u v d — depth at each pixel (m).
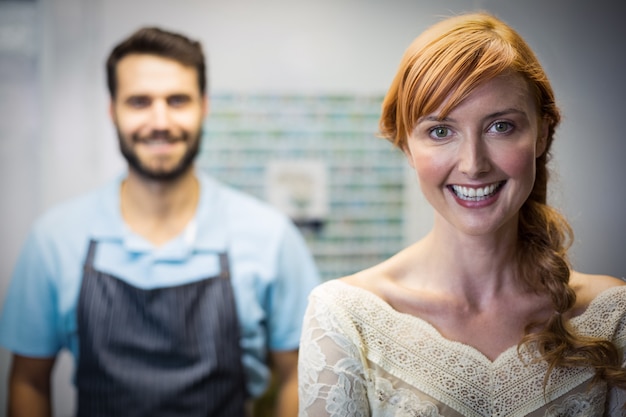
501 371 1.30
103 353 2.34
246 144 3.03
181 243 2.43
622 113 2.56
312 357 1.28
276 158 3.05
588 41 2.56
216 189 2.58
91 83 2.99
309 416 1.28
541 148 1.29
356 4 2.98
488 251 1.32
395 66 3.02
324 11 2.98
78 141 3.01
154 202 2.43
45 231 2.48
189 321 2.36
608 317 1.36
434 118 1.20
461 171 1.19
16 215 3.08
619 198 2.59
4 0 2.97
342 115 3.04
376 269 1.38
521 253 1.36
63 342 2.49
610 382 1.31
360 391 1.28
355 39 3.00
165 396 2.31
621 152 2.59
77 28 2.96
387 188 3.10
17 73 3.02
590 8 2.54
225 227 2.50
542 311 1.34
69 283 2.42
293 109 3.03
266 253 2.50
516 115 1.19
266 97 3.01
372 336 1.30
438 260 1.35
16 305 2.46
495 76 1.17
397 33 3.00
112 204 2.48
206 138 3.02
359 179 3.08
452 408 1.28
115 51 2.38
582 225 2.60
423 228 3.12
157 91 2.33
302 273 2.57
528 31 2.54
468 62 1.16
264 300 2.50
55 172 3.01
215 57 2.98
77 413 2.38
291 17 2.98
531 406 1.29
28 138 3.05
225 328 2.38
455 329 1.33
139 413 2.31
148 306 2.35
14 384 2.47
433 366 1.29
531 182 1.22
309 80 3.01
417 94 1.20
